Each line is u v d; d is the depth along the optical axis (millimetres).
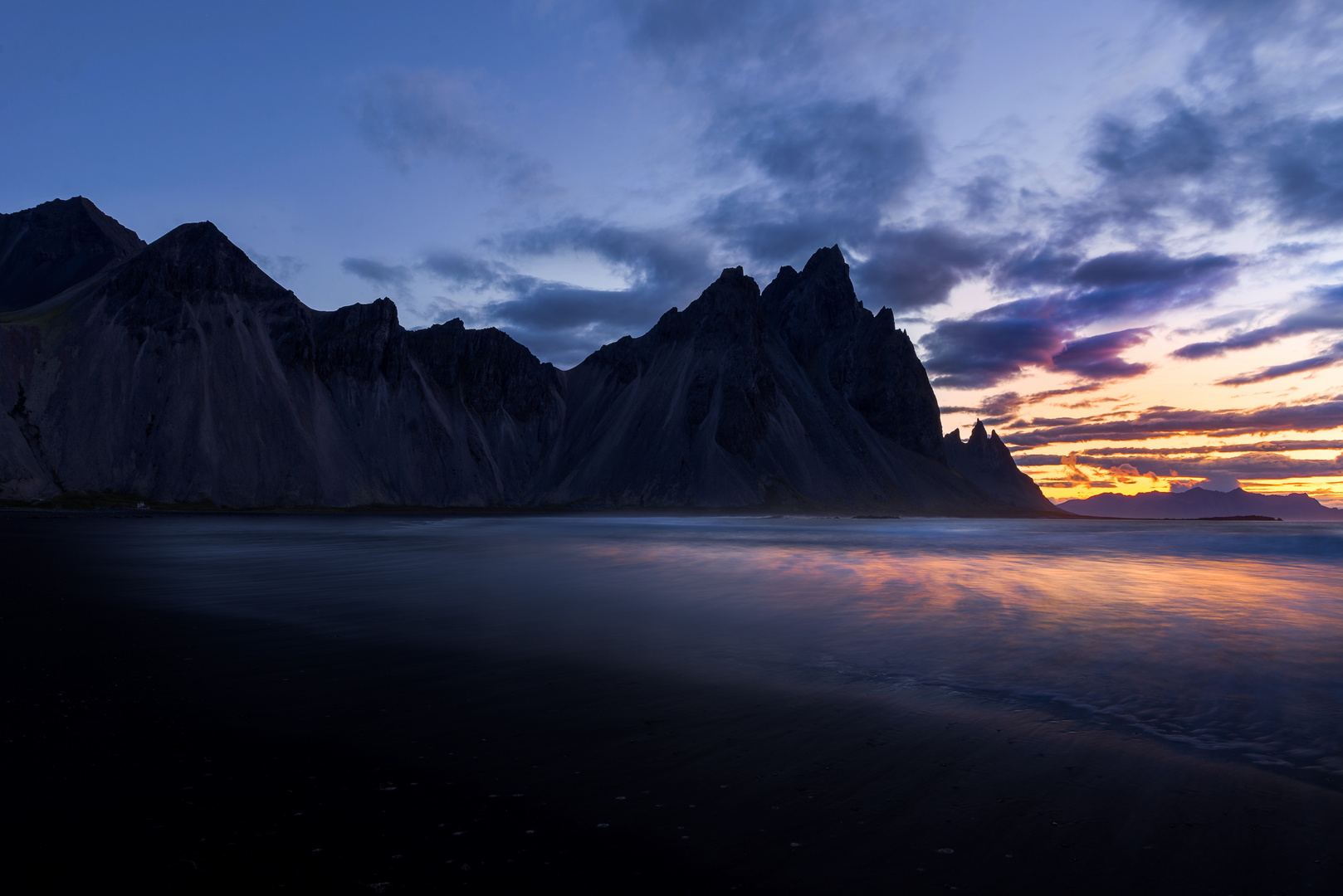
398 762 7363
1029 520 168625
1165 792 6785
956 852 5516
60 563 29250
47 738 7938
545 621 16250
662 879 5031
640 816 6133
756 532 70438
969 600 20891
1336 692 10523
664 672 11477
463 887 4855
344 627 15164
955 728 8734
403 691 10133
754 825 5992
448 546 43125
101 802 6215
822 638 14523
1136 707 9703
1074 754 7848
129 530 57594
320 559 32719
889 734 8492
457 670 11477
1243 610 19266
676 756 7672
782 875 5117
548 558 34312
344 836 5645
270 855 5316
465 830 5797
